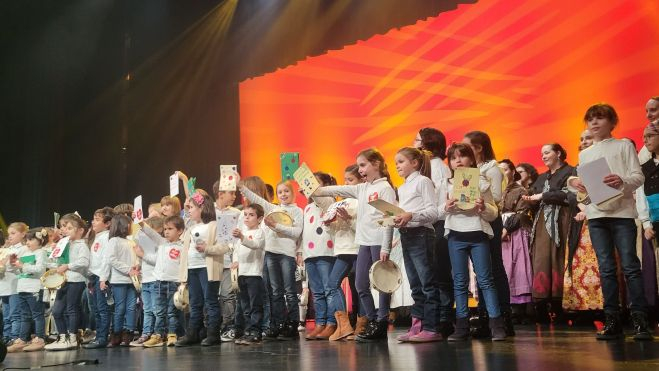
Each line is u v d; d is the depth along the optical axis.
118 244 5.10
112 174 9.48
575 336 3.78
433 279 3.66
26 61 8.97
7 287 5.70
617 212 3.41
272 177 8.55
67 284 5.01
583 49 6.55
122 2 9.00
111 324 5.44
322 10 8.20
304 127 8.33
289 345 4.02
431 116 7.43
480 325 3.89
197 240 4.43
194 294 4.58
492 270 3.97
